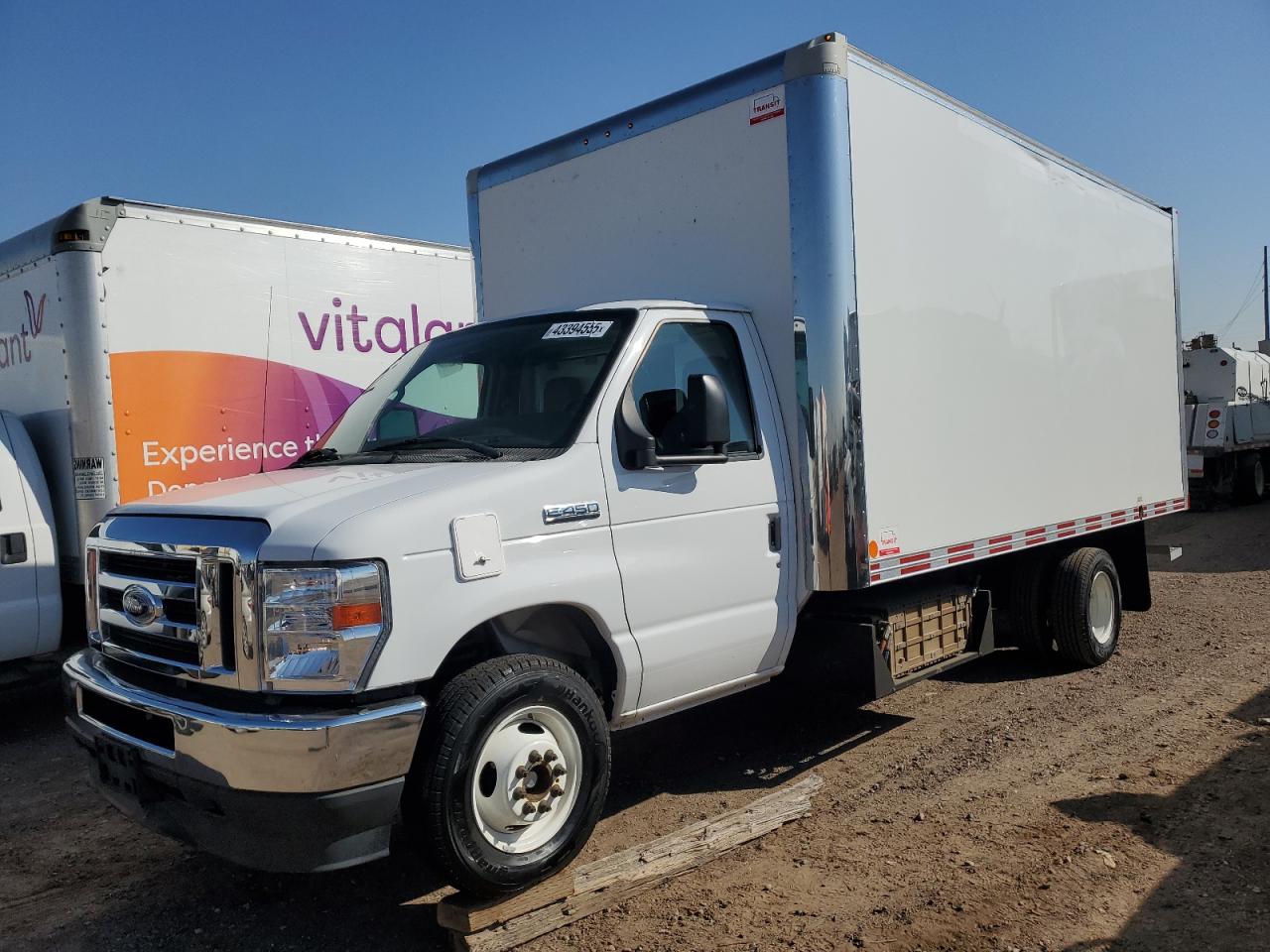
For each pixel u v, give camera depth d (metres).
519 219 6.46
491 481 3.79
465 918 3.48
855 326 4.86
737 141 5.16
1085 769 5.20
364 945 3.67
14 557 6.55
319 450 4.79
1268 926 3.53
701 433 4.17
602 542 4.09
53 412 7.12
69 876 4.35
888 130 5.18
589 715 3.91
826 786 5.10
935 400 5.52
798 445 4.93
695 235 5.40
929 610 5.76
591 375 4.37
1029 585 7.30
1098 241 7.53
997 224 6.18
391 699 3.41
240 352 7.89
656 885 3.97
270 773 3.21
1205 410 20.06
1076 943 3.48
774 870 4.12
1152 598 9.78
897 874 4.05
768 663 4.93
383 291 9.06
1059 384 6.91
